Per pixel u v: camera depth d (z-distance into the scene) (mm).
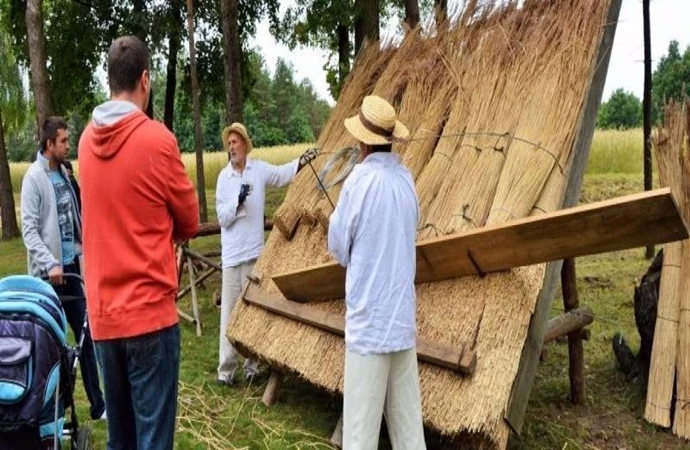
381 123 2748
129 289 2422
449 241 3225
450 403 3102
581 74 3461
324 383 3713
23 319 2736
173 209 2523
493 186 3480
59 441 2918
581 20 3633
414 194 2832
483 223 3381
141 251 2418
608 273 7156
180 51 12672
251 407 4219
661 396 3787
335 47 12328
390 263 2715
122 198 2379
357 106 4852
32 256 3613
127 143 2369
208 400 4320
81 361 3840
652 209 2564
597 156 14492
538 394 4281
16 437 2676
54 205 3695
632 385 4273
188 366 5008
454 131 3922
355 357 2764
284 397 4402
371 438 2797
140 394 2480
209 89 13211
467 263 3268
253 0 12555
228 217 4438
